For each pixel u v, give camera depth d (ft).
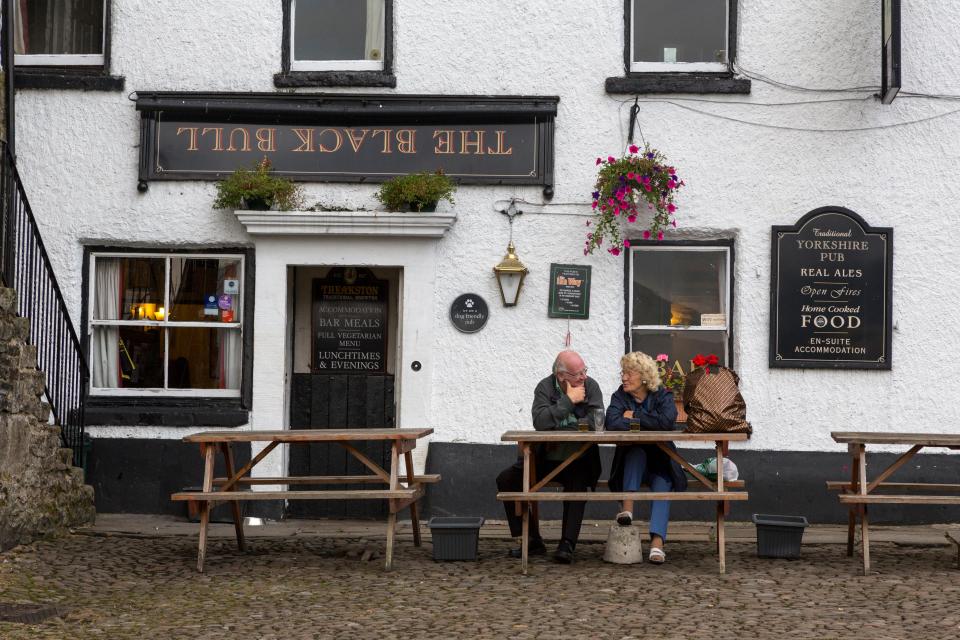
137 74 32.91
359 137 32.73
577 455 25.25
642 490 27.94
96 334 33.45
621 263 32.30
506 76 32.55
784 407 31.83
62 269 32.81
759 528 26.66
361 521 33.17
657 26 33.22
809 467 31.73
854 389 31.81
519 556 26.89
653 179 31.60
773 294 31.94
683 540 29.27
